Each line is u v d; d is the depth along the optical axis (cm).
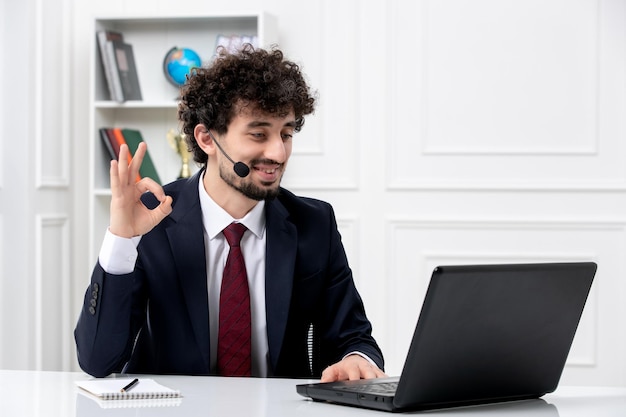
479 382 194
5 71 552
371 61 564
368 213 565
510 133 555
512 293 186
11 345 554
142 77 578
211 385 223
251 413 185
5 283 553
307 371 268
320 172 569
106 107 570
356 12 564
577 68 550
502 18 554
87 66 597
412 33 561
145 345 260
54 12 577
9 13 551
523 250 554
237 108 243
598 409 195
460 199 559
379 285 564
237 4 577
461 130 558
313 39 568
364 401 191
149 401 200
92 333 234
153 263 252
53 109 577
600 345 550
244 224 258
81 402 198
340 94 568
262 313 260
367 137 564
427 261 561
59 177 584
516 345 195
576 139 551
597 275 549
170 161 579
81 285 601
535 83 552
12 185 552
